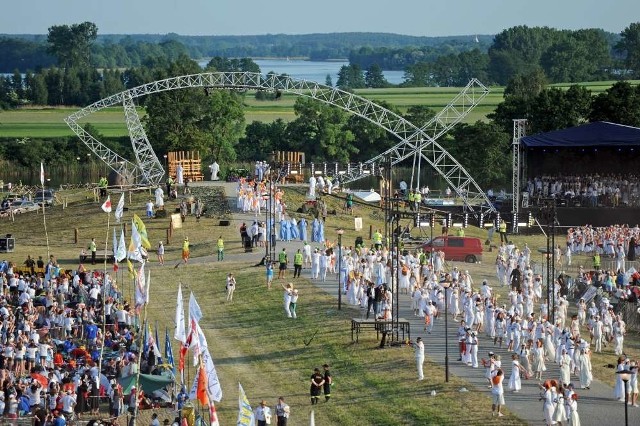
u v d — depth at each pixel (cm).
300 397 9300
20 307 11106
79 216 17012
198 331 7956
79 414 8769
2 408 8562
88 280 12356
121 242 11881
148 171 19988
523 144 18550
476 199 19988
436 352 10319
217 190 18075
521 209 18400
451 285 11494
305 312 11781
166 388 9150
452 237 15025
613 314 11169
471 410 8731
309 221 16500
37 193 19725
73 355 9912
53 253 15250
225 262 14300
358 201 18075
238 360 10419
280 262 13312
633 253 15362
